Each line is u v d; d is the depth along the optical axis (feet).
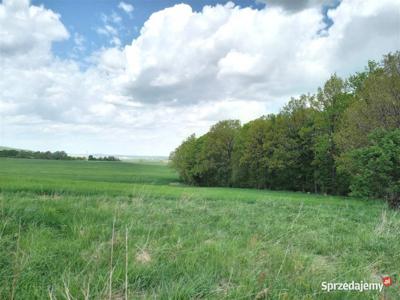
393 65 74.84
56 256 14.48
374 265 16.62
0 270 12.40
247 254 16.46
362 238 22.66
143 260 14.73
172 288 11.57
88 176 178.60
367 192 59.00
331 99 107.55
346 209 44.83
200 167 170.19
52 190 45.93
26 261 12.75
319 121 109.60
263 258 16.33
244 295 11.66
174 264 14.57
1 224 18.28
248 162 141.18
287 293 11.93
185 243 18.30
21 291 11.10
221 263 14.84
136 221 23.41
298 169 130.62
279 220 31.07
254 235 21.33
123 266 13.35
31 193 40.06
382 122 71.26
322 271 15.03
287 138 128.26
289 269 14.96
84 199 32.96
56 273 12.76
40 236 17.10
